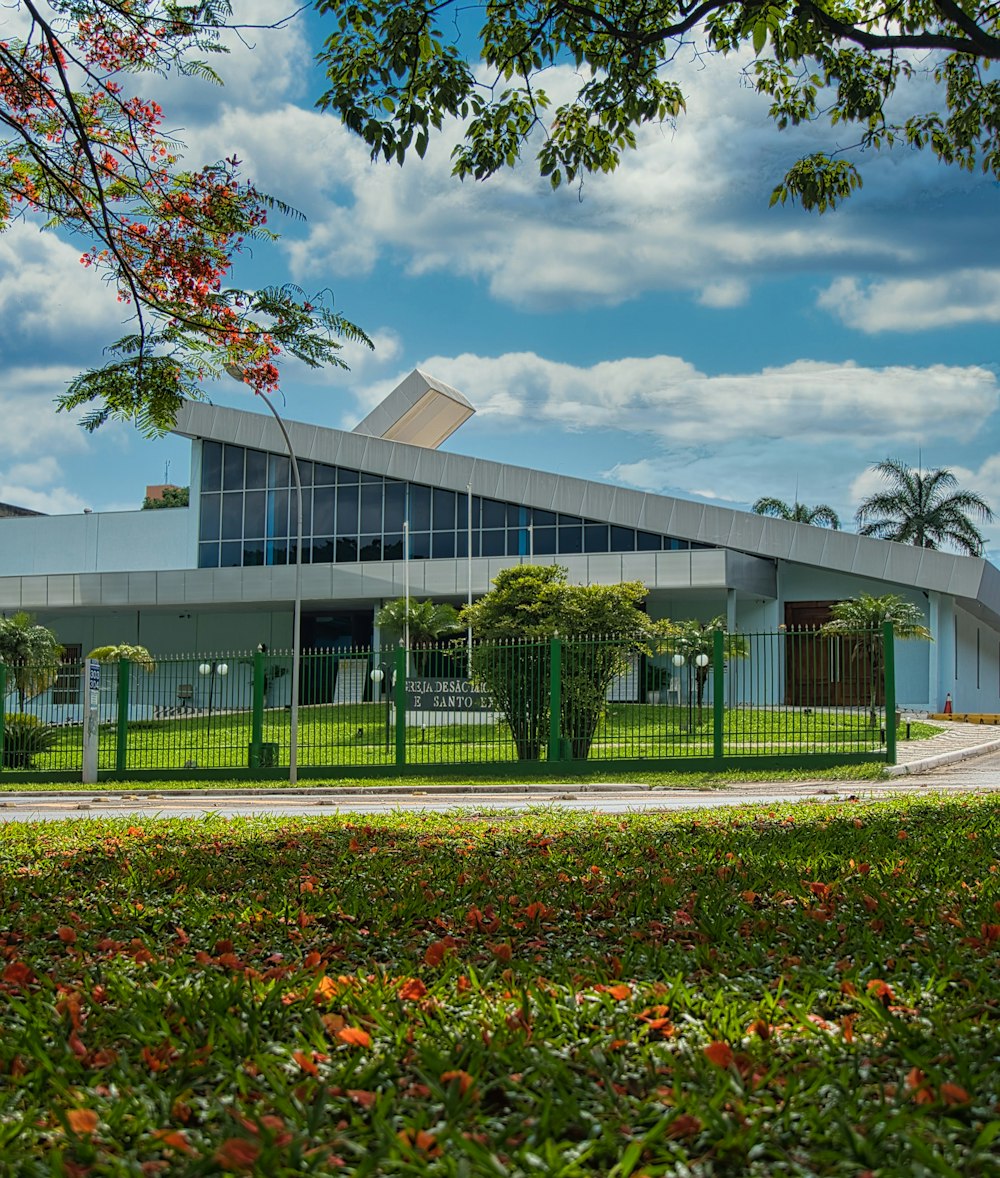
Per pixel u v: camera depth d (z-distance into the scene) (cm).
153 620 5456
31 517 5562
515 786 1948
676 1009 366
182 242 866
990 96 1054
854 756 2080
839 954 448
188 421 4969
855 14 1023
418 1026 349
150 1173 252
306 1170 246
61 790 2100
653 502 4303
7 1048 333
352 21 824
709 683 2870
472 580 4425
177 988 396
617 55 938
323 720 2270
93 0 770
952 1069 301
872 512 5116
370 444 4681
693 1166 250
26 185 863
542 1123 265
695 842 852
